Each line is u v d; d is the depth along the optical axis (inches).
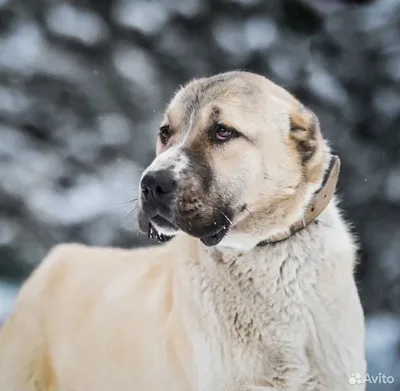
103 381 303.6
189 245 283.6
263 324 272.7
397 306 1321.4
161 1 1507.1
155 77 1469.0
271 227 276.8
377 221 1382.9
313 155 283.4
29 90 1418.6
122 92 1440.7
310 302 273.0
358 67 1488.7
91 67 1462.8
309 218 278.7
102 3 1504.7
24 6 1464.1
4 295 1050.1
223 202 275.1
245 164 276.7
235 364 271.3
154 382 283.4
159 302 291.6
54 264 350.0
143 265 319.3
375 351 844.6
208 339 270.8
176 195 266.8
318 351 273.0
